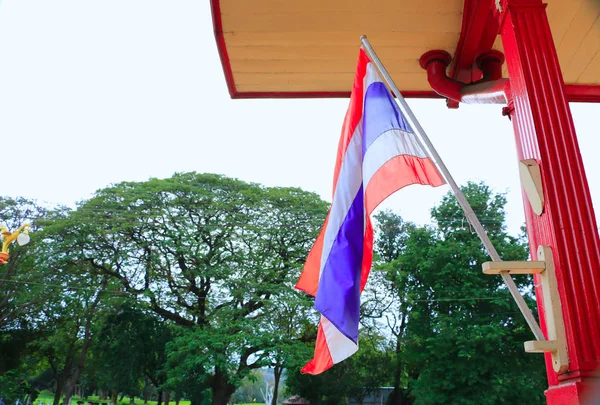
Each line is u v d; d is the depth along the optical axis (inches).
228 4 153.5
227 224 1062.4
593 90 183.0
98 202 1114.1
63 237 1089.4
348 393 1073.5
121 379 1107.3
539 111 98.8
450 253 890.7
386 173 128.4
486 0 141.8
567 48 165.6
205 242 1075.9
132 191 1126.4
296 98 194.7
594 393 76.5
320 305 123.4
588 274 84.4
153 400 2073.1
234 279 995.9
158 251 1090.1
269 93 192.5
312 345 1005.2
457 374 792.9
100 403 1434.5
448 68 171.6
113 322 1122.0
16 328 1186.6
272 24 159.0
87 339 1115.3
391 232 1188.5
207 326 996.6
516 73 106.6
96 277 1105.4
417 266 916.0
